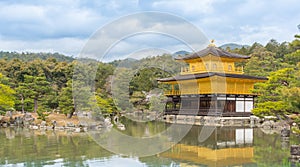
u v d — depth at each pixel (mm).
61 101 33625
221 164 14070
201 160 14703
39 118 32438
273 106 25172
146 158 14680
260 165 13922
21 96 38375
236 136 23844
